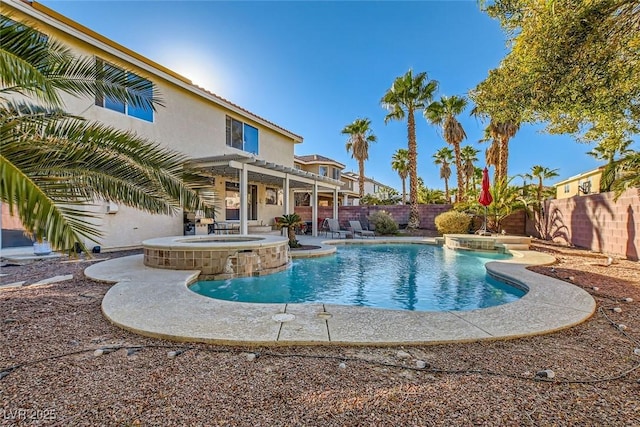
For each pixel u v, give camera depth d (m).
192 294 5.28
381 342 3.42
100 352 3.21
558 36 4.69
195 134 13.78
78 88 4.88
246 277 7.97
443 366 2.98
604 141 8.91
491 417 2.24
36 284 6.11
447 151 36.19
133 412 2.27
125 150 4.10
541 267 8.18
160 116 12.23
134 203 4.25
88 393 2.50
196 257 7.48
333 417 2.23
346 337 3.53
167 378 2.74
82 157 3.62
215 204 5.61
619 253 9.91
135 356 3.16
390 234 18.78
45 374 2.79
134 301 4.86
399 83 19.31
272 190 19.53
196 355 3.19
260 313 4.33
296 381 2.70
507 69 6.03
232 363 3.03
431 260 10.92
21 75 3.15
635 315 4.52
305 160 30.02
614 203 10.16
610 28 4.52
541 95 5.52
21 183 2.43
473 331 3.76
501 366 2.99
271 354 3.22
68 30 9.23
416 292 6.99
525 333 3.73
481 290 7.14
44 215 2.45
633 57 4.83
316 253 11.14
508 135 18.72
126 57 10.77
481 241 12.59
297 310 4.48
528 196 18.53
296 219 12.45
